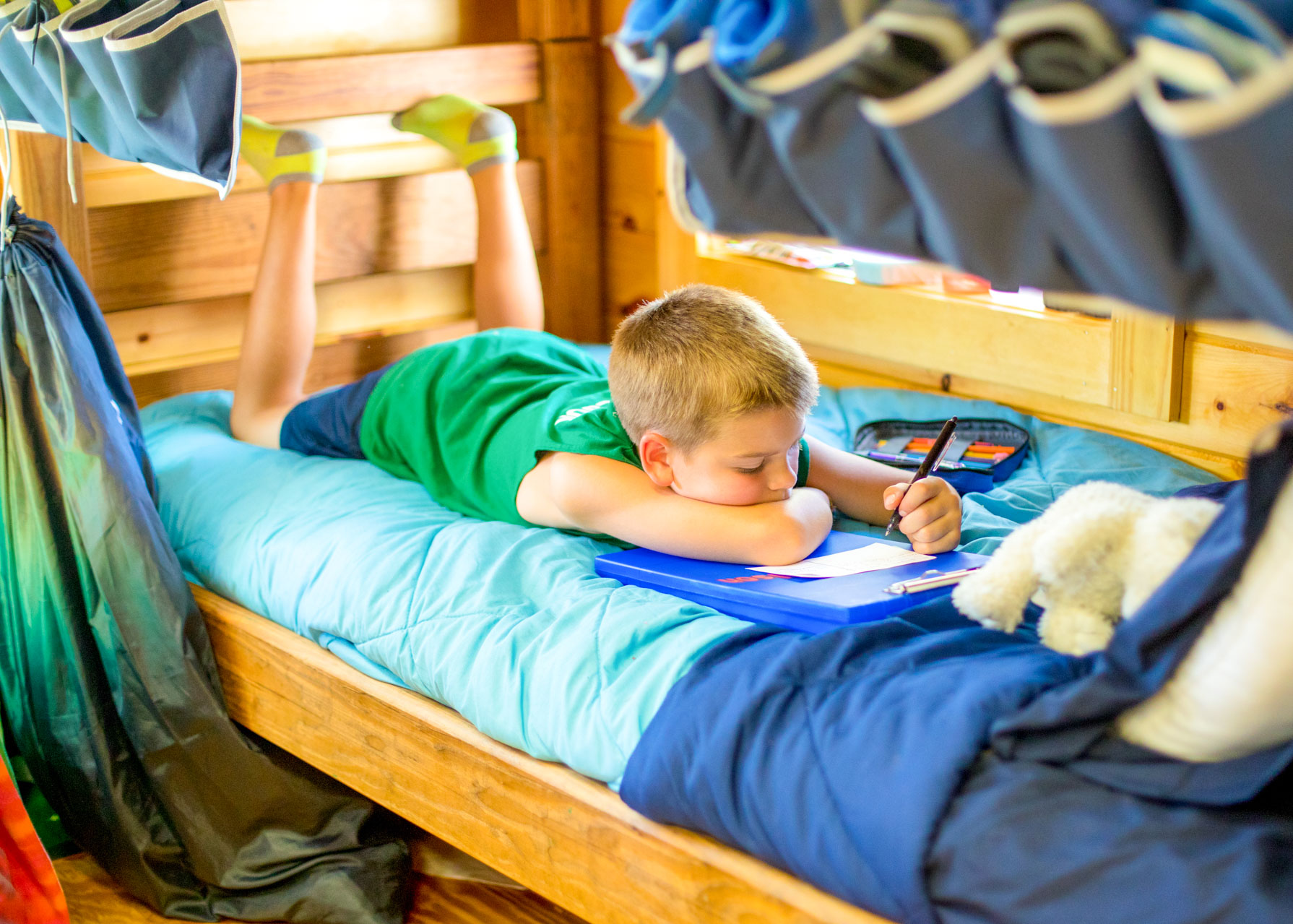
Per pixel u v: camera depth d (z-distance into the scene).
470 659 1.13
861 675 0.91
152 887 1.40
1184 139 0.52
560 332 2.21
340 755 1.30
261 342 1.72
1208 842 0.71
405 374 1.57
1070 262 0.64
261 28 1.82
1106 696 0.75
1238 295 0.58
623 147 2.14
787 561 1.16
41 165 1.66
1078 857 0.73
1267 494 0.67
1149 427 1.55
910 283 1.78
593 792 1.01
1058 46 0.57
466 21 2.03
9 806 1.28
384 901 1.36
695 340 1.14
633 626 1.07
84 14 1.21
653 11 0.73
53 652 1.39
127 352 1.82
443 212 2.03
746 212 0.73
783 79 0.64
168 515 1.55
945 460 1.51
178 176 1.31
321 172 1.75
